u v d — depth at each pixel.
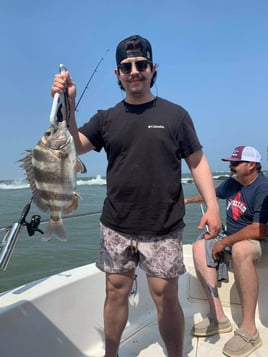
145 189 2.31
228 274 3.61
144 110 2.34
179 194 2.41
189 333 3.31
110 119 2.41
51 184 2.10
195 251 3.50
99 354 2.99
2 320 2.27
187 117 2.41
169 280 2.38
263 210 3.27
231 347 2.94
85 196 15.30
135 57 2.28
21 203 15.25
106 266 2.48
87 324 3.03
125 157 2.34
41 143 2.12
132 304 3.52
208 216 2.35
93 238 9.76
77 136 2.40
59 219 2.13
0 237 6.77
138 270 3.60
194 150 2.40
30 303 2.50
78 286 2.96
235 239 3.26
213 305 3.30
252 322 3.02
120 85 2.51
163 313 2.45
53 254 8.24
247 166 3.46
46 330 2.62
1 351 2.25
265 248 3.29
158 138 2.29
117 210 2.39
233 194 3.66
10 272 7.05
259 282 3.46
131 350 3.07
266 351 2.97
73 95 2.32
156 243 2.36
